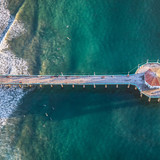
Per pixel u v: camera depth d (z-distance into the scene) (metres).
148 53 81.62
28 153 67.56
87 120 71.25
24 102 76.62
